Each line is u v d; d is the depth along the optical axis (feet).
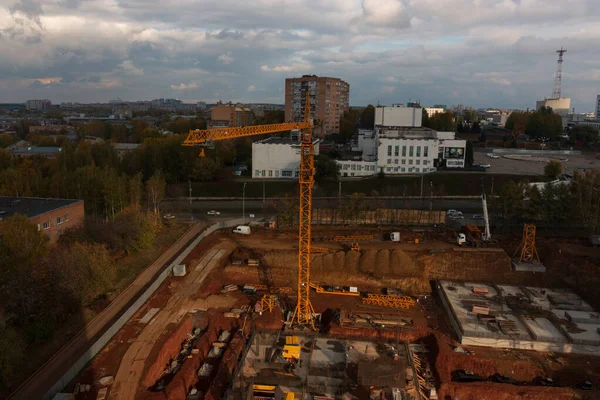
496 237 284.41
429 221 307.99
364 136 543.80
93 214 315.37
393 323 208.33
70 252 196.95
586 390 163.53
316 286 242.78
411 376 173.78
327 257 254.68
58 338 172.35
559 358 183.52
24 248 200.34
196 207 374.43
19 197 290.56
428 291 241.96
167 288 227.61
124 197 321.73
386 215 310.45
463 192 408.05
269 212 356.59
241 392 157.99
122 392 152.15
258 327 201.77
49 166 424.87
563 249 259.19
